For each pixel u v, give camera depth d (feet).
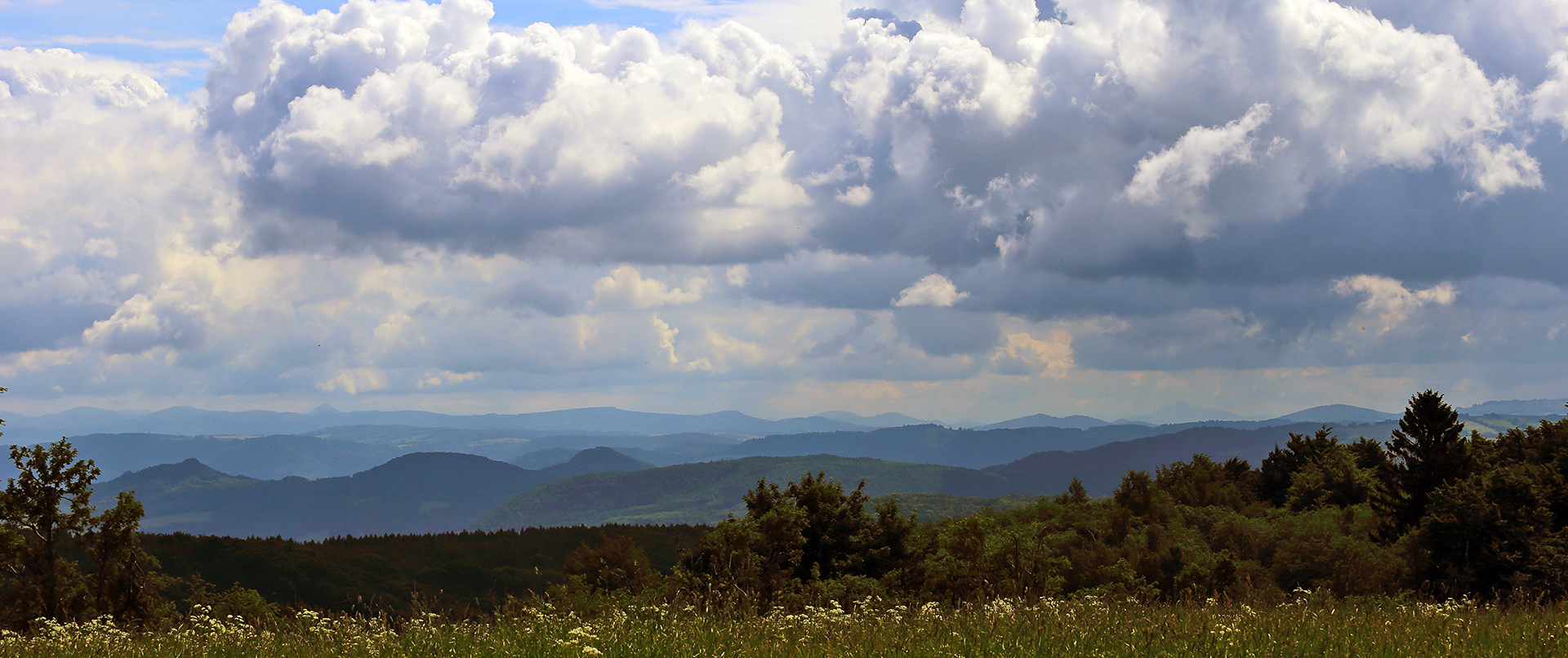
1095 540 129.39
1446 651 25.75
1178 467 212.02
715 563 80.74
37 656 31.24
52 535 82.94
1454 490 106.52
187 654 31.14
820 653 26.32
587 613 40.24
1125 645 26.45
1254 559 123.44
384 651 29.53
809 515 121.19
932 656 25.38
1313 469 193.06
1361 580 104.68
